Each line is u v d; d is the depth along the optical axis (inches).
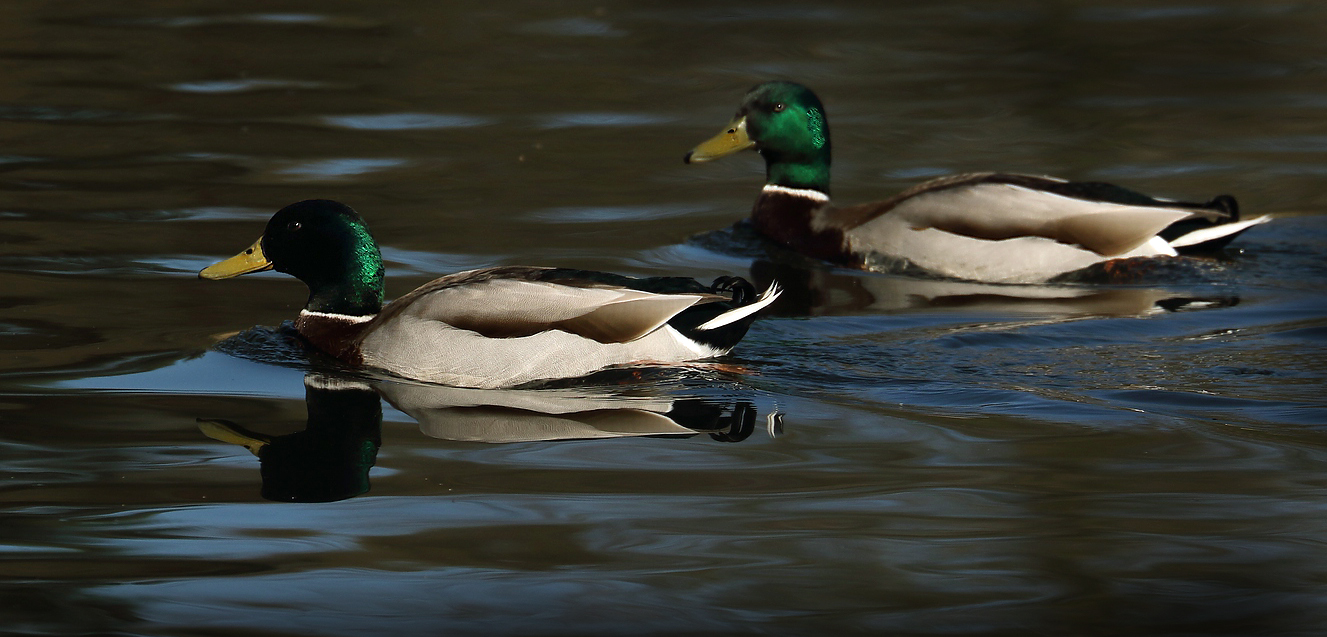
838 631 305.0
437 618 311.0
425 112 857.5
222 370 475.5
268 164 741.9
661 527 354.9
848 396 455.2
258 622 309.3
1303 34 1050.7
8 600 316.5
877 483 382.3
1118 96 898.1
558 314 471.8
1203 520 356.2
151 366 475.2
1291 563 332.8
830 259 657.0
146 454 400.2
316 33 1054.4
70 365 471.8
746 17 1126.4
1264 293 570.9
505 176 738.8
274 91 894.4
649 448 410.3
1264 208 688.4
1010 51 1016.9
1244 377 465.1
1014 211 624.1
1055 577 327.9
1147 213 612.1
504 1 1173.7
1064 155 778.2
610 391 463.8
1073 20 1112.2
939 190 646.5
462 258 601.6
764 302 486.9
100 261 584.7
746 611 313.3
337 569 333.1
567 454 405.1
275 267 509.4
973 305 569.3
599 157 780.6
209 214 654.5
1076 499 370.3
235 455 401.7
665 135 824.3
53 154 746.8
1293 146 788.6
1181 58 987.9
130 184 698.8
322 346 500.7
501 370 468.8
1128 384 462.3
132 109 842.8
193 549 343.3
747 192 741.3
